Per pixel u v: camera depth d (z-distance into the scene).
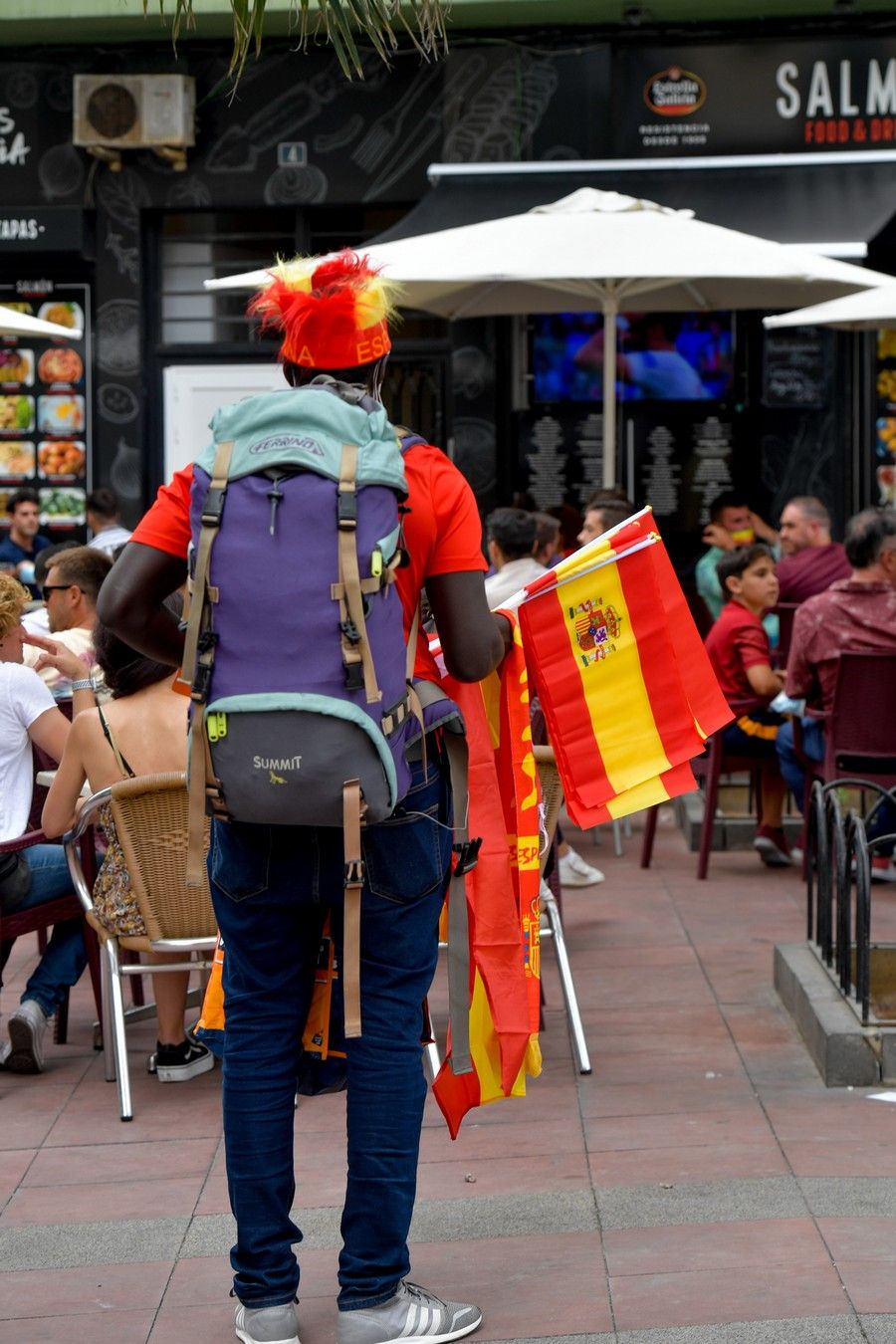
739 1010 7.21
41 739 6.83
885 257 15.47
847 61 14.73
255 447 3.80
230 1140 4.15
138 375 15.84
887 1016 6.34
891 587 9.15
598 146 15.05
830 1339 4.10
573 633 5.02
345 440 3.82
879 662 8.95
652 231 10.70
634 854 10.78
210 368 15.95
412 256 10.66
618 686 5.05
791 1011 7.05
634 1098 6.11
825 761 9.19
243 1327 4.18
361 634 3.71
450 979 4.34
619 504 10.91
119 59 15.55
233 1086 4.13
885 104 14.71
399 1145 4.09
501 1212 5.05
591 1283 4.51
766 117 14.84
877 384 15.21
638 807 5.04
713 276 10.23
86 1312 4.49
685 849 10.91
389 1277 4.13
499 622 4.49
